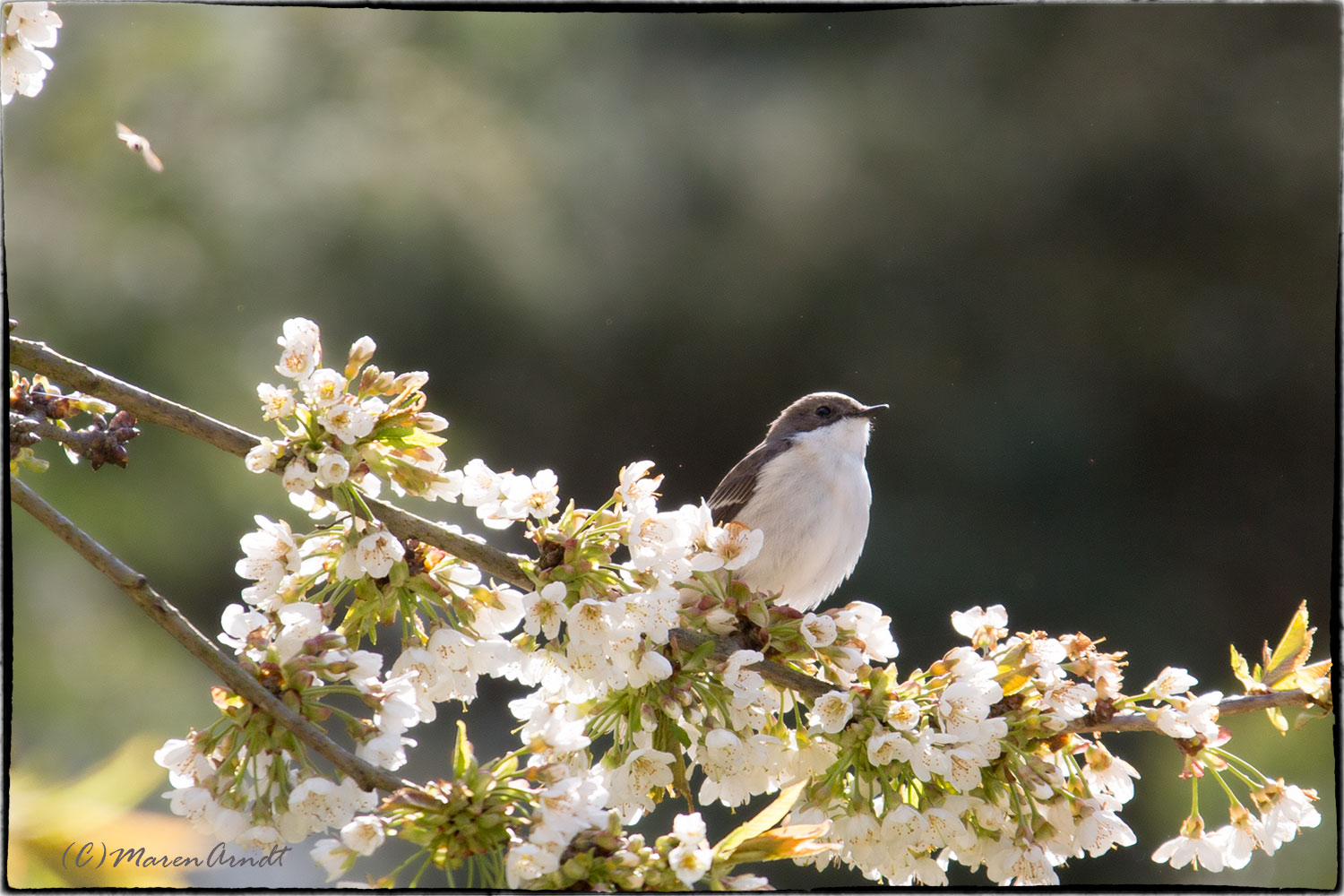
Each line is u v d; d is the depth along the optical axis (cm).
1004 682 443
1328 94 1919
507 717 1469
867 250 1853
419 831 359
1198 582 1838
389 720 388
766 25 1916
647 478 437
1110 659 462
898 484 1805
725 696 430
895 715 417
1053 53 1944
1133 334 1902
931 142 1892
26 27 489
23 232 1346
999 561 1795
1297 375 1900
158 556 1156
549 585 414
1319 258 1917
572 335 1709
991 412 1838
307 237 1515
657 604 417
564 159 1756
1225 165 1919
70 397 491
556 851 351
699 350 1791
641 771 424
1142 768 1173
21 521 1080
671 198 1809
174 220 1444
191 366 1377
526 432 1694
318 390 421
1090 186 1912
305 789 370
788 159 1848
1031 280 1878
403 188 1583
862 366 1828
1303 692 468
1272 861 878
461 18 1731
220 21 1568
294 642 392
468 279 1611
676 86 1872
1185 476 1872
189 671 1136
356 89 1617
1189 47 1941
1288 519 1881
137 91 1482
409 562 433
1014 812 433
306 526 1225
